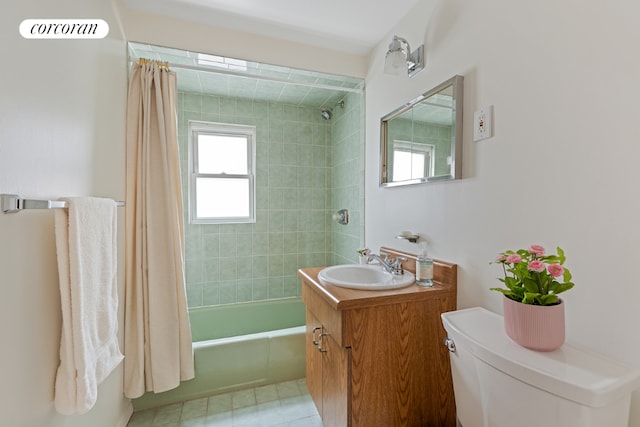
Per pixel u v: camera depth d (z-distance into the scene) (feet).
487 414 2.71
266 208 9.37
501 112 3.46
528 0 3.14
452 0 4.20
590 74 2.60
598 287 2.57
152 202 5.31
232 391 5.92
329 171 9.95
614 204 2.45
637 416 2.34
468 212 3.96
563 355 2.50
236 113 8.93
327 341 4.25
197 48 5.63
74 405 2.83
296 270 9.73
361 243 7.26
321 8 5.21
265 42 6.11
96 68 3.96
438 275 4.38
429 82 4.68
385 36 6.05
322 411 4.53
